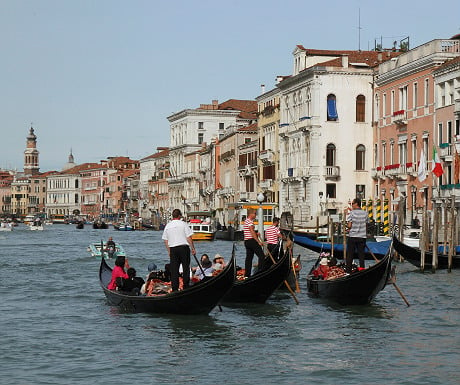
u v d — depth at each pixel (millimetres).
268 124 81812
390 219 63156
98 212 192500
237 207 72125
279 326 21562
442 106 55625
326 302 25578
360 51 73875
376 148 67688
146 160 158750
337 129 68875
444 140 55344
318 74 68875
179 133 131000
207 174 113812
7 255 50750
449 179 54781
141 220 130875
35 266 40812
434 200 55344
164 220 129250
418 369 17062
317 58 74250
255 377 16500
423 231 36000
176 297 21812
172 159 134750
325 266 27172
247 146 90438
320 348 18984
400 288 29625
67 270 38312
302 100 71688
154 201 150375
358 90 69000
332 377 16484
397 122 61812
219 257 26656
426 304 25484
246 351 18625
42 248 61000
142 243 70812
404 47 73812
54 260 45438
